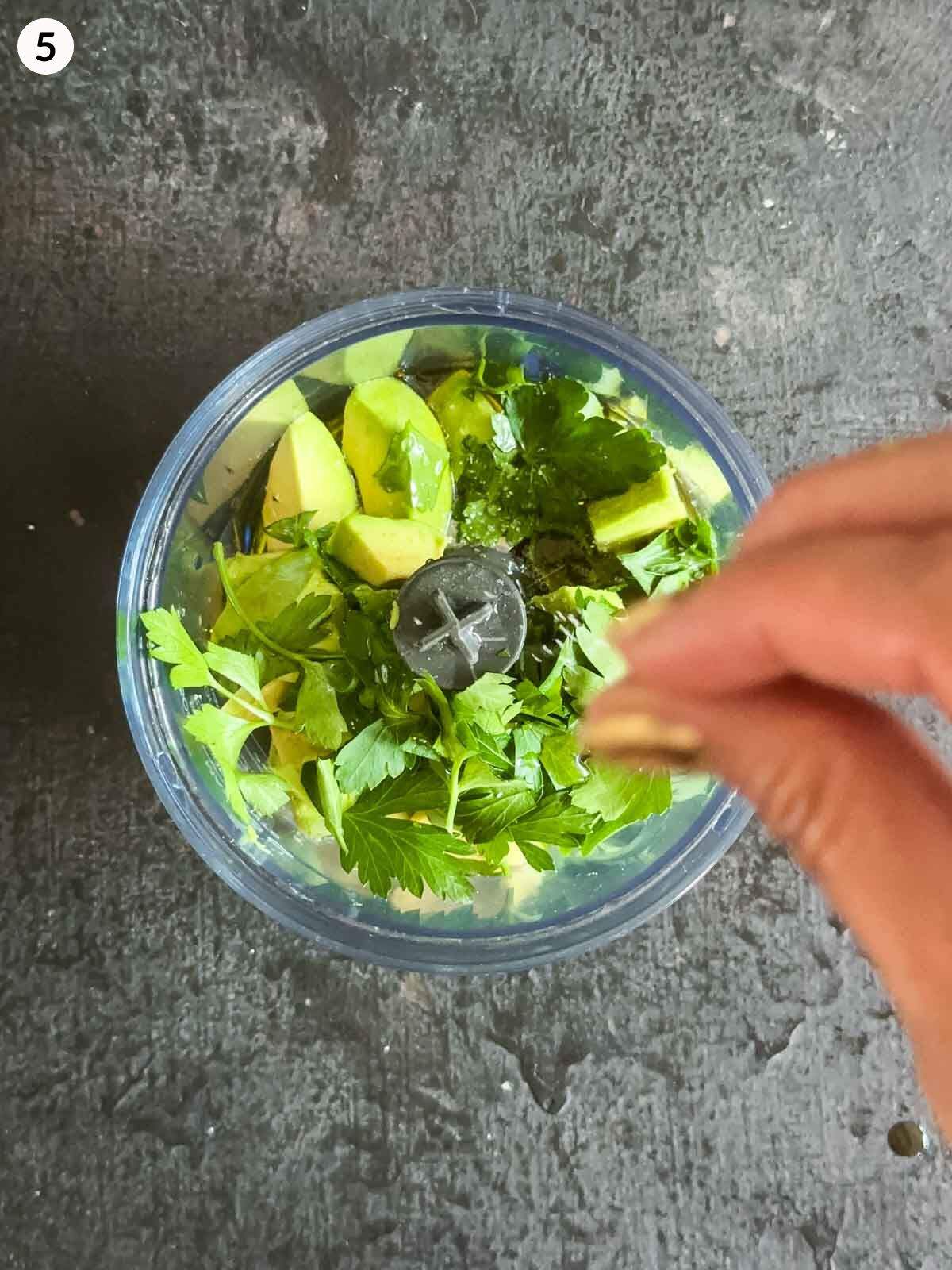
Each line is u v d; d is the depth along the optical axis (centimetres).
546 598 20
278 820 21
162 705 21
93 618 23
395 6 24
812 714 13
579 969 23
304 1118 23
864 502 12
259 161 23
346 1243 22
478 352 22
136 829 23
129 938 22
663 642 13
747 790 14
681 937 23
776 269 24
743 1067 23
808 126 24
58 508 23
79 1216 22
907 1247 23
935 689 10
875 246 24
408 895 21
